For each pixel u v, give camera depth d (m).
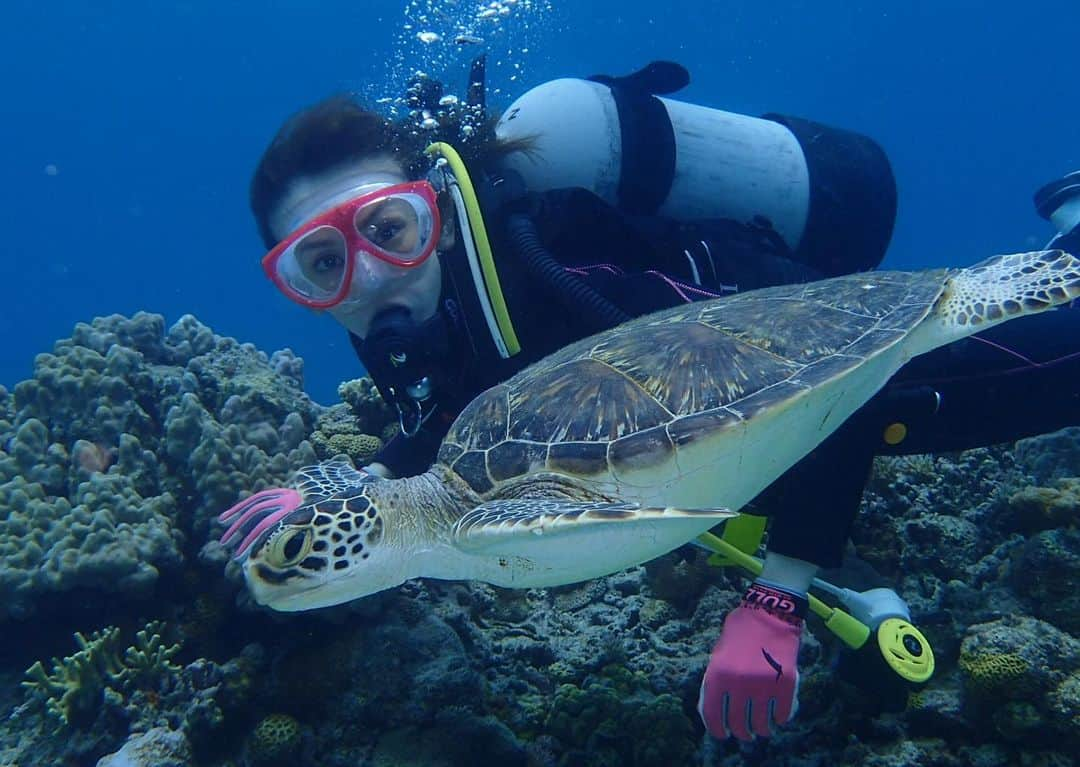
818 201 1.06
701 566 1.03
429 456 0.96
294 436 1.14
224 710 0.88
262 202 0.87
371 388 1.30
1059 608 0.82
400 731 0.86
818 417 0.68
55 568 0.89
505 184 0.87
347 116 0.84
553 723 0.84
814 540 0.71
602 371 0.71
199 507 1.00
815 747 0.81
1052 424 0.88
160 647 0.89
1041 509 0.94
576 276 0.83
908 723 0.79
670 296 0.86
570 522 0.58
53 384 1.13
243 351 1.42
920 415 0.77
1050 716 0.71
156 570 0.92
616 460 0.65
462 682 0.87
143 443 1.11
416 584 1.02
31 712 0.87
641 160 0.98
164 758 0.80
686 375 0.69
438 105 0.89
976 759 0.74
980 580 0.94
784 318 0.75
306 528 0.68
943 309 0.77
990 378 0.83
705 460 0.65
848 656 0.81
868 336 0.72
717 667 0.70
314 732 0.87
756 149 1.05
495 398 0.76
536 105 0.99
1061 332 0.84
